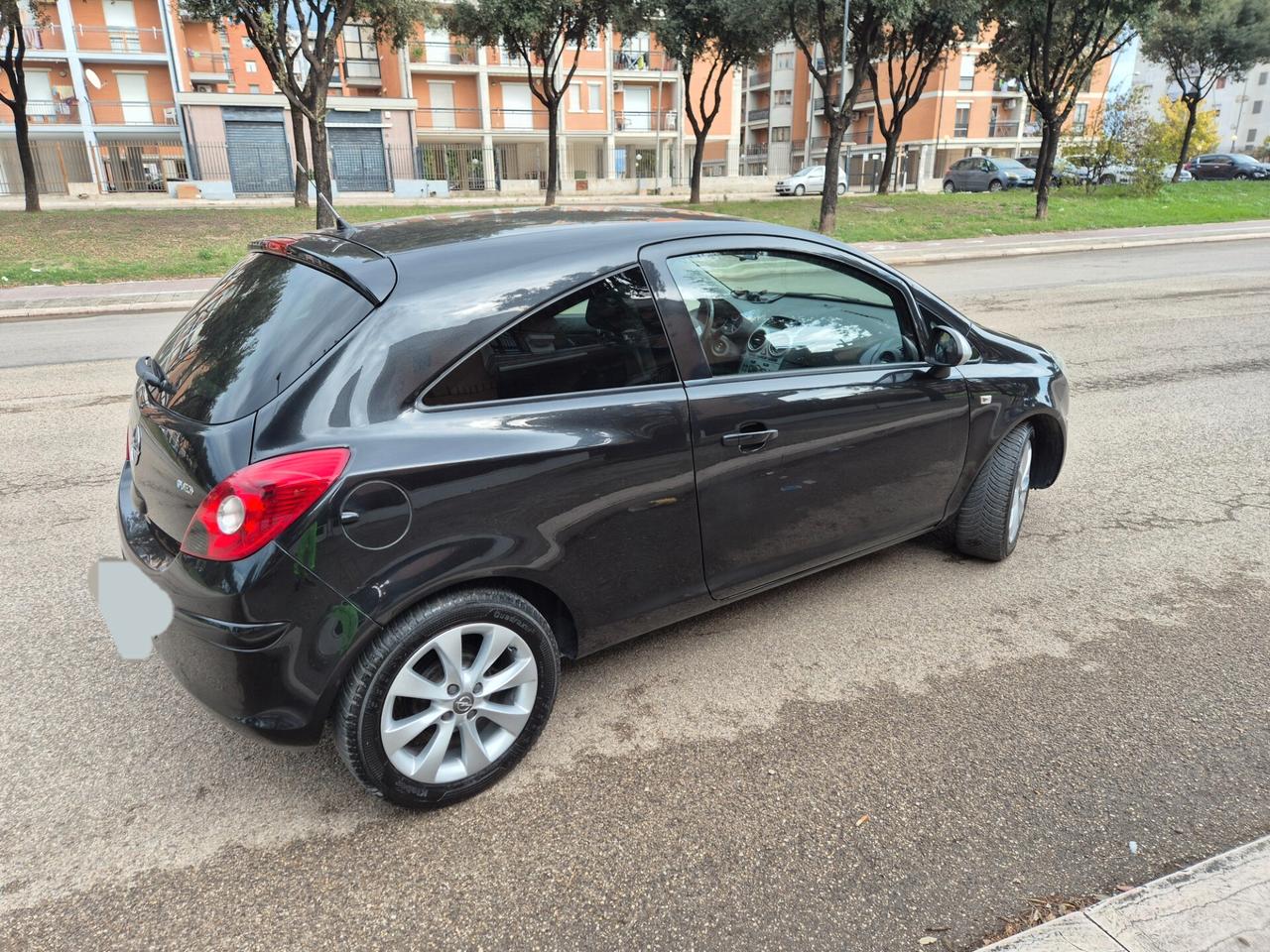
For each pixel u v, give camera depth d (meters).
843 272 3.16
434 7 26.12
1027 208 25.94
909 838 2.29
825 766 2.60
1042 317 10.23
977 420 3.56
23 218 22.73
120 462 5.40
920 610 3.54
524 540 2.37
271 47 17.91
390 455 2.15
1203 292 12.14
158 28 40.31
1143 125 29.41
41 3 24.20
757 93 69.25
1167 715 2.82
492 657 2.40
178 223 22.38
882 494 3.30
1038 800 2.43
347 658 2.17
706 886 2.14
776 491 2.93
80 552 4.09
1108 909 2.00
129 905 2.10
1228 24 34.66
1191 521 4.43
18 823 2.38
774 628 3.42
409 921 2.05
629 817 2.39
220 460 2.09
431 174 40.78
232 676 2.12
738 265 2.89
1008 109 56.16
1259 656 3.16
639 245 2.70
